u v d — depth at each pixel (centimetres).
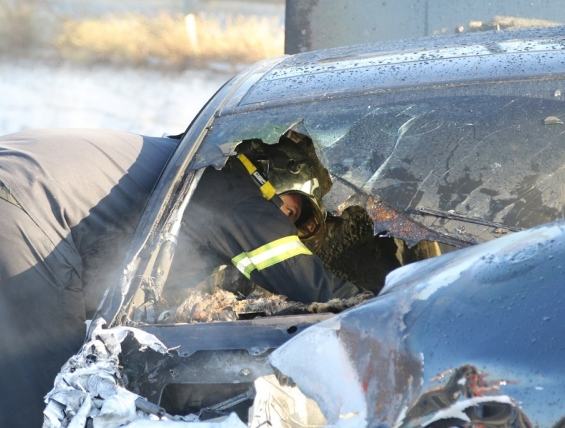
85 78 3116
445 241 625
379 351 493
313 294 689
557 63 688
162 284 645
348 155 669
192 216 702
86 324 697
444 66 715
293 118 697
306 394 497
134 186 741
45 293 680
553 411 458
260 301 642
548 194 625
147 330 596
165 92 2823
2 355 677
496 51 727
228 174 733
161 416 549
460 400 471
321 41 1324
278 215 710
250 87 759
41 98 2722
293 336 571
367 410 483
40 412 676
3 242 679
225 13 4506
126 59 3528
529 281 496
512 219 622
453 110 672
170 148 807
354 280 794
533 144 642
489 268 512
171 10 4434
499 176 636
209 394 575
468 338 481
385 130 674
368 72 732
